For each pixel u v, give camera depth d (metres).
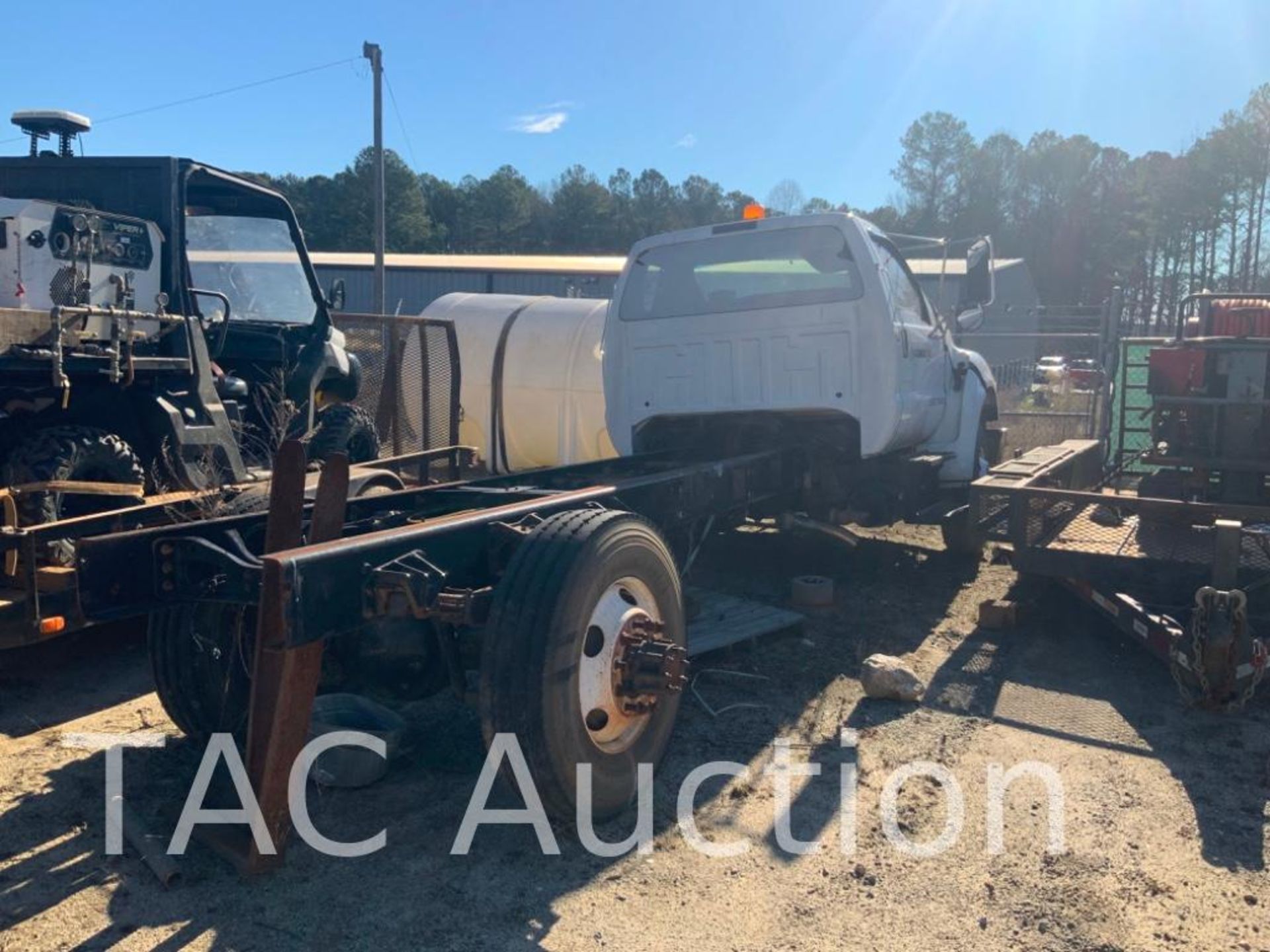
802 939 2.96
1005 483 5.86
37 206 4.76
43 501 4.52
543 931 2.98
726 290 6.53
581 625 3.33
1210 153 58.44
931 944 2.94
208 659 4.00
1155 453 6.80
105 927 2.95
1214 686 4.29
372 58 17.53
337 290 7.39
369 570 3.16
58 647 5.33
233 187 6.45
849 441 6.42
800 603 6.36
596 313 11.88
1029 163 81.81
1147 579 5.26
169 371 5.24
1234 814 3.74
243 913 3.04
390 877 3.25
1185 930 3.03
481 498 4.56
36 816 3.60
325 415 7.37
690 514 5.10
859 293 6.01
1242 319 7.24
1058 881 3.28
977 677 5.16
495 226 94.06
